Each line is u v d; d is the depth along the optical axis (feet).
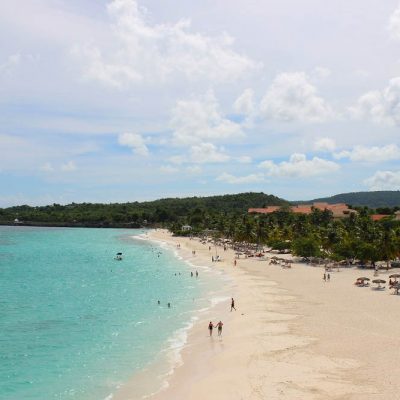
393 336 146.41
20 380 117.91
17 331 168.45
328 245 391.04
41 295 247.91
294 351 132.16
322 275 302.66
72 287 276.00
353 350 131.95
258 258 416.26
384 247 328.29
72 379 118.42
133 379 117.70
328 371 114.83
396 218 598.75
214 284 275.80
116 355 138.10
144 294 247.29
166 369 124.57
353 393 100.17
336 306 197.06
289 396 99.60
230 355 132.26
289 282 272.10
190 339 153.58
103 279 310.45
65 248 577.43
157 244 636.89
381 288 245.45
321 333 151.53
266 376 112.57
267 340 144.46
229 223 650.43
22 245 622.13
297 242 384.68
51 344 151.02
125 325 176.14
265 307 197.57
